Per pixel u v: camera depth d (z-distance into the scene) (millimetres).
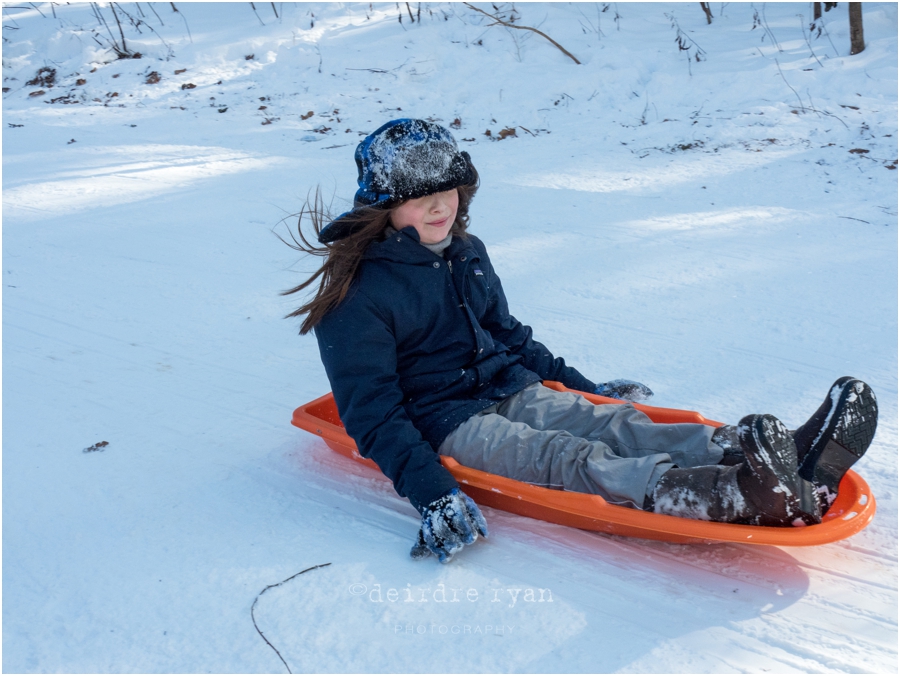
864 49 7832
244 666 1791
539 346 2754
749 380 3113
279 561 2150
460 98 8367
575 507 2062
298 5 11312
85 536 2299
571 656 1786
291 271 4391
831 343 3371
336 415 2852
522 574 2072
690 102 7488
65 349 3609
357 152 2264
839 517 1933
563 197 5449
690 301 3828
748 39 8898
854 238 4488
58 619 1964
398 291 2250
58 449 2799
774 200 5195
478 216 5109
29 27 11141
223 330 3750
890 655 1762
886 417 2803
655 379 3152
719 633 1845
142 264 4531
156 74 9531
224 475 2611
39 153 7082
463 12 10367
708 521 1962
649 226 4840
